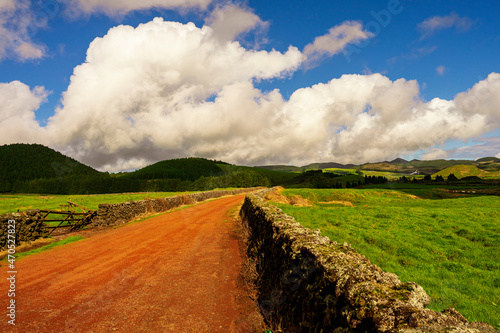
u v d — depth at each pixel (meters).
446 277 8.60
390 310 2.98
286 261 6.21
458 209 22.92
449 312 3.36
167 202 32.22
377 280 3.83
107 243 14.14
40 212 15.45
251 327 5.63
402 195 50.03
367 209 23.50
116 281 8.31
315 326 4.12
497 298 7.00
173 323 5.73
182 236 15.48
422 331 2.65
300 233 6.83
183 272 9.16
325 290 4.22
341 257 4.59
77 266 10.00
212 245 13.19
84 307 6.46
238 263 10.19
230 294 7.32
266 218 10.07
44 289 7.66
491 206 28.48
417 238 13.19
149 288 7.72
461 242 12.55
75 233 17.28
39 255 11.81
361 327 3.13
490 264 9.74
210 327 5.60
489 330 2.85
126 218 22.97
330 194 47.03
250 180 140.75
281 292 6.02
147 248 12.69
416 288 3.45
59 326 5.53
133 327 5.54
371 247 11.83
